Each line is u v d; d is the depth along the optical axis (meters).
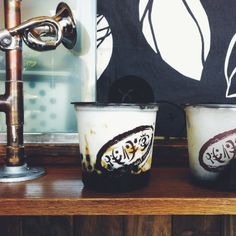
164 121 0.73
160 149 0.70
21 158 0.59
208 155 0.50
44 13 0.70
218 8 0.74
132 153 0.48
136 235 0.72
